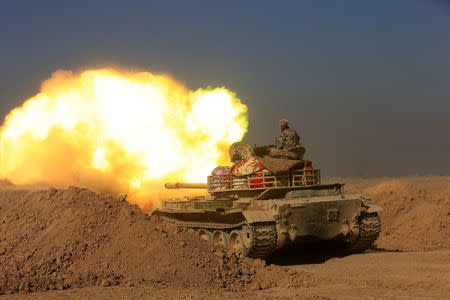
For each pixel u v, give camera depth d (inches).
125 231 603.2
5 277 525.0
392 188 1069.8
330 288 561.3
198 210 784.9
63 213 642.2
